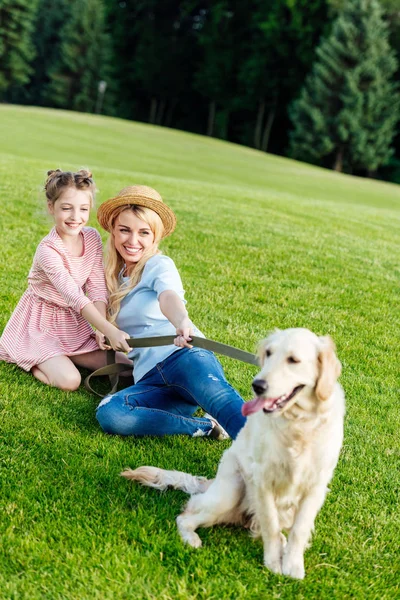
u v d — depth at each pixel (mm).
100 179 12539
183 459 3652
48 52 58406
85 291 4617
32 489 3188
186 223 9297
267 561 2859
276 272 7523
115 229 4184
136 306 4117
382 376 5098
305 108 46719
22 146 22859
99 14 54344
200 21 58094
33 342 4457
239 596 2654
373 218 13570
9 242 7254
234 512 3043
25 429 3734
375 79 45656
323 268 7957
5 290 5812
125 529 2965
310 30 49844
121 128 34156
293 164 32750
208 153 30406
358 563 2943
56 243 4367
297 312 6297
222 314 5965
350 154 46906
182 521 3008
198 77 54969
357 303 6816
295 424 2744
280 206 12758
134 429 3783
